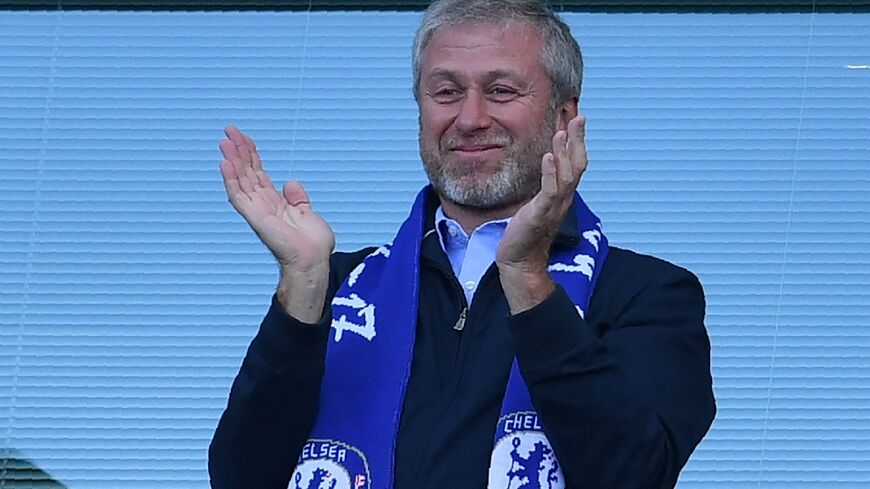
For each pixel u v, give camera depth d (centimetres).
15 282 1822
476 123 1365
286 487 1347
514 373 1321
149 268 1823
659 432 1266
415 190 1828
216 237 1830
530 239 1254
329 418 1347
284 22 1870
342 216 1825
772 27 1827
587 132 1814
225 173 1335
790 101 1811
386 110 1848
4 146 1852
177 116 1855
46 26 1875
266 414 1316
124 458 1783
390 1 1869
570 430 1254
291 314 1310
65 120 1856
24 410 1794
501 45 1385
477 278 1380
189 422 1789
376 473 1316
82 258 1827
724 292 1772
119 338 1809
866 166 1792
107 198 1841
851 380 1747
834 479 1730
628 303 1359
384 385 1348
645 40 1831
